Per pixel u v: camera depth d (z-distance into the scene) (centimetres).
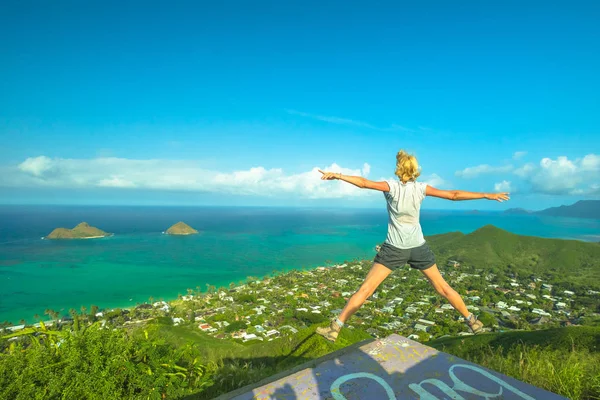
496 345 1569
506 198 321
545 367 573
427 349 373
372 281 344
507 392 298
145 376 462
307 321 5953
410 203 335
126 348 477
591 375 534
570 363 591
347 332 1327
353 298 337
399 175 348
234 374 660
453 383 309
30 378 403
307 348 1193
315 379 310
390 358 351
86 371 429
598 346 1248
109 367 439
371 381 308
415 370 329
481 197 325
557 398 293
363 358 351
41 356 425
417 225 346
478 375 324
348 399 279
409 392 292
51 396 399
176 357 540
